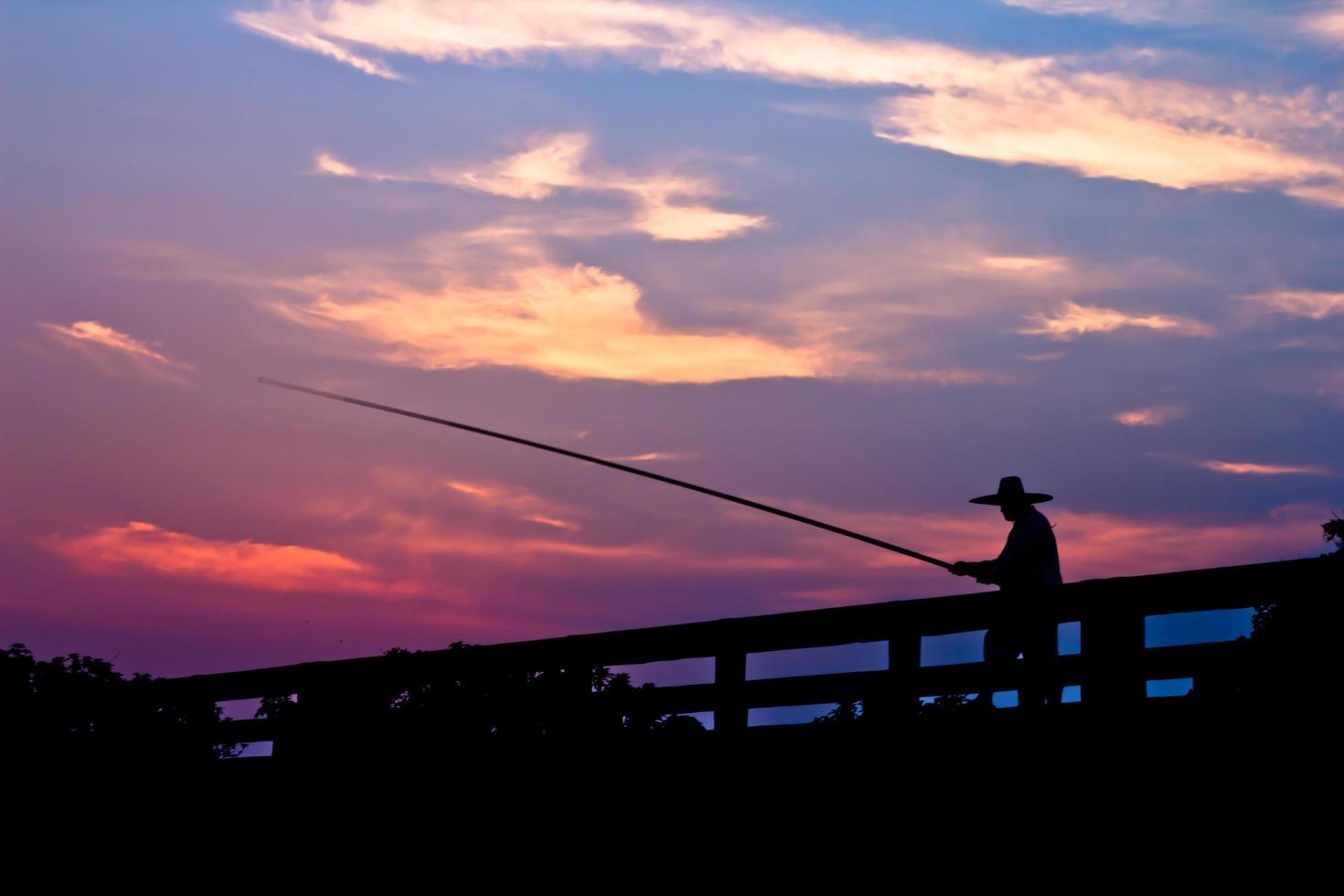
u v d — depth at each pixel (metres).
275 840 16.31
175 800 16.86
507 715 15.10
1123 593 11.74
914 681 12.69
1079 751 11.84
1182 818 11.41
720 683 13.75
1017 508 12.62
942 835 12.38
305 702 16.55
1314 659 11.05
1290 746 11.05
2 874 16.31
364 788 15.84
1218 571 11.28
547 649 14.96
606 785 14.26
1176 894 11.34
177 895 16.42
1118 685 11.74
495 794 14.98
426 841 15.29
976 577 12.44
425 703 15.65
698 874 13.55
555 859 14.43
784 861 13.11
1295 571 10.95
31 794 16.58
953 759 12.42
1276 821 11.05
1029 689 12.17
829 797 12.97
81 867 16.45
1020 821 12.05
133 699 17.20
